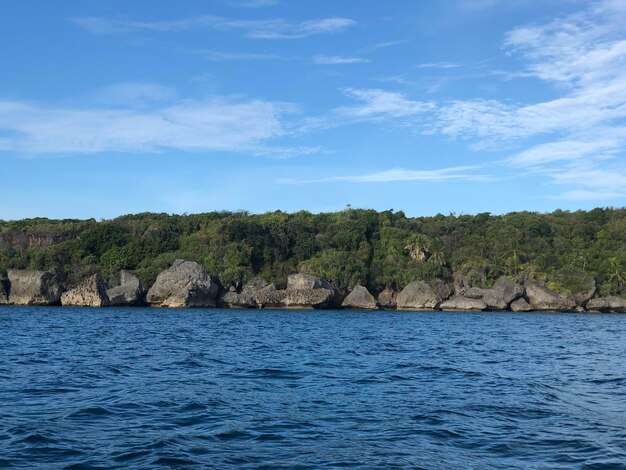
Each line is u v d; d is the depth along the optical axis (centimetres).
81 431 1399
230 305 10700
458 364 2812
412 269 12031
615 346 4031
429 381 2242
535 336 4966
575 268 12050
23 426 1426
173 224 13875
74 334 4328
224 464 1165
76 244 12250
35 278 10369
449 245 13638
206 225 13712
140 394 1869
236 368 2523
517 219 14625
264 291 10612
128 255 11988
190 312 8656
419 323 6794
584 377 2412
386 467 1163
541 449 1302
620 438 1397
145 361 2723
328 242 13188
